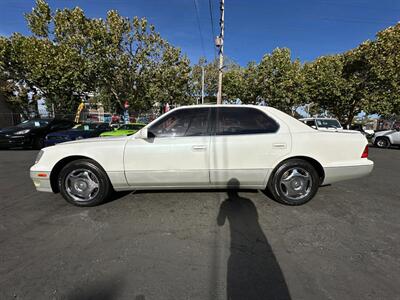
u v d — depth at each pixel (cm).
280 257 232
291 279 201
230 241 262
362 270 212
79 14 1756
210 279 202
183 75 2080
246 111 355
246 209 345
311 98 2080
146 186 351
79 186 352
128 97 2011
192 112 352
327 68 1911
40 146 1079
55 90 1927
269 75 2083
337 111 2061
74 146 346
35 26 1900
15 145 1004
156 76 1948
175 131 345
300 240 263
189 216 323
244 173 344
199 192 412
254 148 338
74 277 203
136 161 337
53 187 356
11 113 2194
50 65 1784
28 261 225
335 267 216
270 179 353
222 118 349
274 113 359
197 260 228
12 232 281
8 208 352
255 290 189
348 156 356
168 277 204
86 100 2500
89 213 333
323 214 330
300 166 348
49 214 330
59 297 181
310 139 346
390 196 408
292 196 354
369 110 1702
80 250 244
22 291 187
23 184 480
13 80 2159
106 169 340
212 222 306
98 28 1683
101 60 1698
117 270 213
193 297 181
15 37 1962
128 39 1798
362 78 1791
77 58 1714
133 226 296
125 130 967
